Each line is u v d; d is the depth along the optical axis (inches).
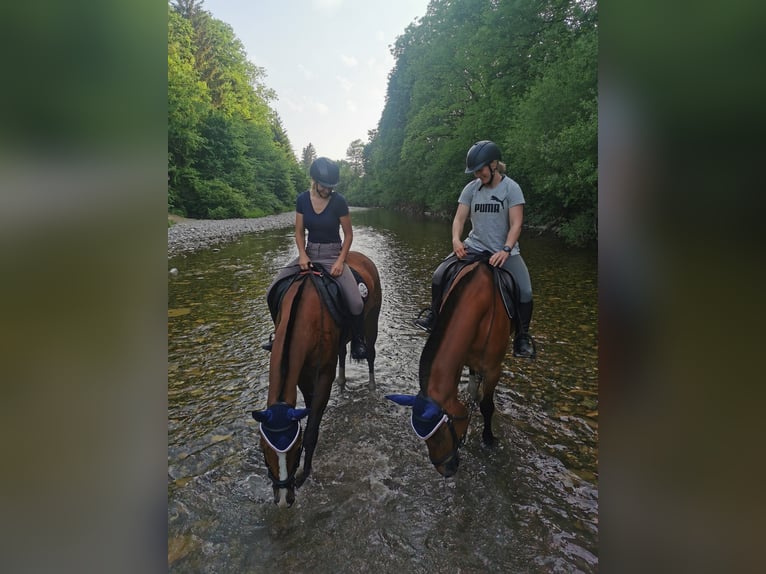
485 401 123.6
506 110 689.6
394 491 111.4
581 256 459.8
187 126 997.2
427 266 434.0
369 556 92.3
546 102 468.8
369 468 120.9
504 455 125.4
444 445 93.8
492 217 125.0
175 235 698.8
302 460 123.5
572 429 137.6
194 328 238.4
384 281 362.0
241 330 235.0
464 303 106.5
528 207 662.5
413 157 1147.3
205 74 1430.9
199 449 129.9
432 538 96.6
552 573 87.6
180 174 1018.7
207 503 108.0
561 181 463.8
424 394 95.2
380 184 1961.1
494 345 113.3
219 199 1080.2
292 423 91.5
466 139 823.7
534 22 651.5
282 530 99.5
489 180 123.0
